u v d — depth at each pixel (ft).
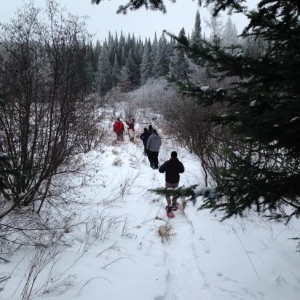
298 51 7.96
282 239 17.57
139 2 10.17
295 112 7.51
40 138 21.18
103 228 19.31
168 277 14.73
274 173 9.03
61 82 20.57
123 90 124.16
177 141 49.24
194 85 9.62
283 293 13.26
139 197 26.48
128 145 53.93
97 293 12.77
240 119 8.64
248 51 9.46
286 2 7.74
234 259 16.03
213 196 8.58
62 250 16.14
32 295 12.05
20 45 19.79
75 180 28.02
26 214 19.01
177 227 20.68
